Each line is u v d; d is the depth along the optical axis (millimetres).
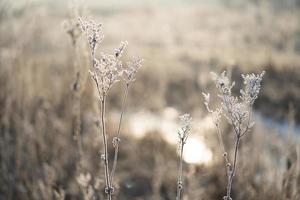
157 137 6297
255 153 3779
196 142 6180
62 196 3312
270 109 8828
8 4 4883
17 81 4629
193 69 11914
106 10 20250
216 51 12133
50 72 5691
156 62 12984
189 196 3705
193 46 14375
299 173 3027
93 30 1736
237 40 12938
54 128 4590
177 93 10352
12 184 3838
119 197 4746
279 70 10117
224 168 4293
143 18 19578
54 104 5371
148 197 4809
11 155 4207
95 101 3293
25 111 4504
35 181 3770
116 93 9234
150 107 8945
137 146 6004
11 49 4707
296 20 12617
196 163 4910
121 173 5301
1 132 4332
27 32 4875
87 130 4340
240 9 17578
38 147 4105
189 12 19438
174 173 5059
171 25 17625
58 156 4328
